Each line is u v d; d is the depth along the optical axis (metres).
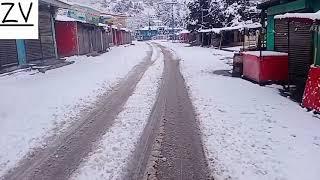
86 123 8.58
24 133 7.82
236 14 48.53
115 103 10.91
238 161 5.82
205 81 14.93
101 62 25.92
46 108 10.21
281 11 16.19
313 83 9.02
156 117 8.98
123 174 5.57
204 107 9.85
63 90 13.19
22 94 12.12
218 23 51.19
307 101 9.21
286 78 13.45
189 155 6.27
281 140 6.73
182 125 8.16
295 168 5.45
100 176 5.52
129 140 7.18
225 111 9.21
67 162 6.13
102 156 6.34
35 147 6.93
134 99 11.45
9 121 8.80
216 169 5.60
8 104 10.60
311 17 9.08
